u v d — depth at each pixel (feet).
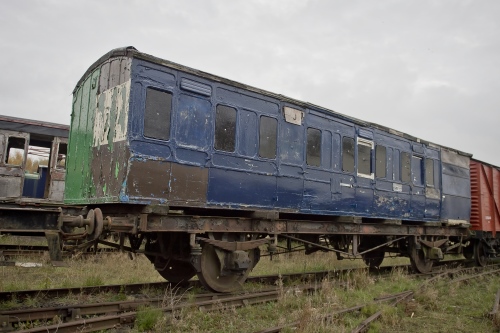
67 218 19.42
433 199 46.62
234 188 27.17
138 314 19.40
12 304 21.09
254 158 28.55
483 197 55.26
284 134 30.94
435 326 22.07
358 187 36.86
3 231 17.53
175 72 24.86
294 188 31.12
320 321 19.83
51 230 18.80
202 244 26.32
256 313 22.58
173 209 26.86
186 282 30.27
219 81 26.96
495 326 22.09
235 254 26.71
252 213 28.43
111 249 42.68
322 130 34.12
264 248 57.16
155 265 29.96
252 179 28.30
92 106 26.94
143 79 23.39
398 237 42.86
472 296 30.07
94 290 25.07
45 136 54.29
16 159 54.70
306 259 48.62
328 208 33.78
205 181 25.67
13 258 35.17
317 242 36.83
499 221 58.18
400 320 22.58
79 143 28.53
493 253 55.93
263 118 29.58
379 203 39.14
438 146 48.65
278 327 18.83
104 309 20.75
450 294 30.37
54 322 18.71
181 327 19.03
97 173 24.99
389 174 40.78
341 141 35.73
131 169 22.34
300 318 19.99
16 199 50.49
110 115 24.39
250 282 30.86
